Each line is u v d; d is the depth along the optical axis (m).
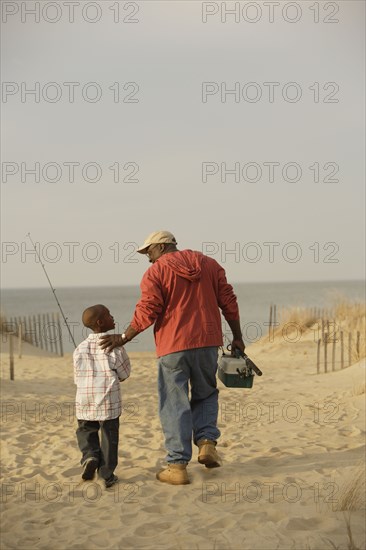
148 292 4.79
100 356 4.93
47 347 21.72
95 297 139.62
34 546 3.75
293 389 10.32
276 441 6.21
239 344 5.24
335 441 6.11
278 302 79.12
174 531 3.83
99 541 3.78
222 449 5.96
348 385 10.29
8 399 9.59
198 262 4.98
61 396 10.13
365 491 4.25
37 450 6.22
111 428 4.89
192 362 4.85
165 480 4.82
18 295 176.62
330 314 19.12
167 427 4.86
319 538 3.57
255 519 3.93
